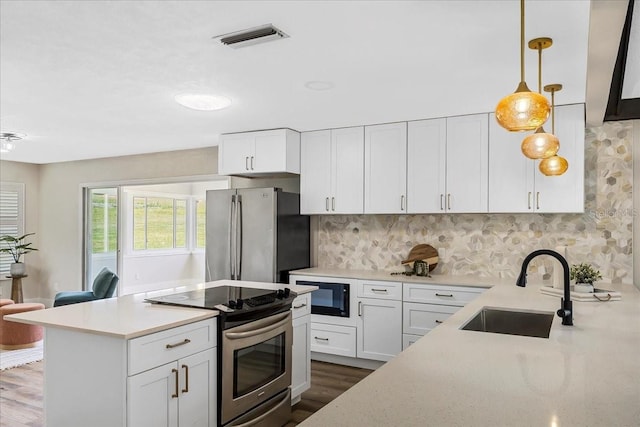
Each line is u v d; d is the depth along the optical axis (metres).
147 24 2.26
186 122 4.41
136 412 2.16
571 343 1.87
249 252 4.71
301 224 5.06
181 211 9.51
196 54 2.65
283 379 3.13
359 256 5.03
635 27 2.12
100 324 2.30
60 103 3.69
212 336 2.61
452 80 3.13
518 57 2.70
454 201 4.18
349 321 4.46
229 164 4.99
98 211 7.02
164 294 3.13
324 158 4.80
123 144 5.63
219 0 2.02
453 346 1.83
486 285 3.88
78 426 2.28
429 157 4.30
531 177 3.88
